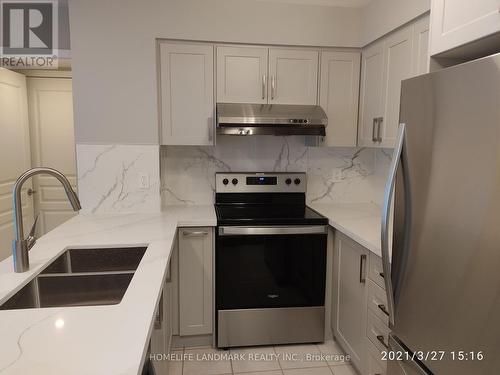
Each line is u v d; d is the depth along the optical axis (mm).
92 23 2273
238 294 2348
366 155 2969
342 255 2266
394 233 1434
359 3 2416
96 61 2309
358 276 2041
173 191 2791
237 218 2312
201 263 2344
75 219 2307
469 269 1069
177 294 2350
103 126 2375
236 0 2373
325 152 2926
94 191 2432
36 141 3293
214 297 2381
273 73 2486
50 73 3242
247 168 2852
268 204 2818
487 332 1014
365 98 2502
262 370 2201
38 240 1820
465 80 1071
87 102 2340
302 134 2398
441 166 1175
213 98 2459
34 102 3256
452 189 1129
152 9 2309
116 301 1473
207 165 2805
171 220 2275
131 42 2316
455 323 1130
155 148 2438
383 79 2246
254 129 2348
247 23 2398
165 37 2342
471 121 1052
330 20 2473
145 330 949
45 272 1465
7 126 2928
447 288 1157
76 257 1750
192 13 2342
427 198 1240
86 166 2402
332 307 2449
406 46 1987
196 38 2363
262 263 2342
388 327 1672
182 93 2430
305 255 2371
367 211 2641
